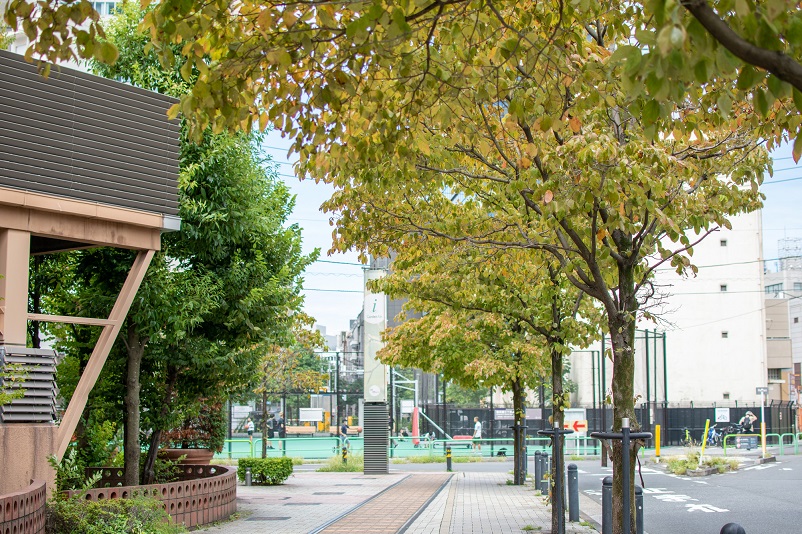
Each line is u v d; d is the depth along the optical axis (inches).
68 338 712.4
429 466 1485.0
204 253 678.5
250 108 336.8
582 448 1722.4
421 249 545.6
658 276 2127.2
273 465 1034.1
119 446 839.1
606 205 369.7
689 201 391.9
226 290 692.7
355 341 3656.5
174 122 578.9
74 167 520.1
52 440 490.3
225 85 294.5
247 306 684.7
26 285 494.3
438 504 779.4
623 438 359.3
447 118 326.0
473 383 1013.2
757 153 417.4
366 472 1236.5
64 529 447.5
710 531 593.6
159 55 293.0
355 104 349.1
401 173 412.8
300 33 283.7
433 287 742.5
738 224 2134.6
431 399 2642.7
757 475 1073.5
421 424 2028.8
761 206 449.7
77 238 522.9
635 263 403.5
